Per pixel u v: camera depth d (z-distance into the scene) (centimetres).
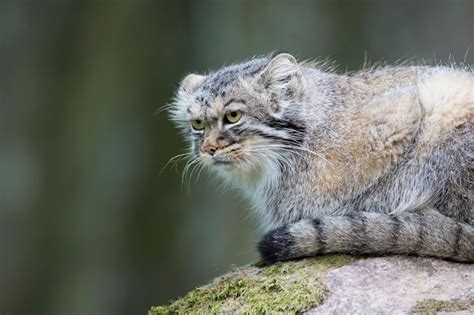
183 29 1659
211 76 862
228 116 815
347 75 861
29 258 1586
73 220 1591
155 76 1634
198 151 843
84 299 1570
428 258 723
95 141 1606
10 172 1606
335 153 793
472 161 743
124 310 1580
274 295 706
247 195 879
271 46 1617
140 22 1647
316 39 1630
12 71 1634
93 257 1586
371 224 733
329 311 672
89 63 1633
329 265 730
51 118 1625
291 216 819
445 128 760
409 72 832
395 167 776
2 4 1633
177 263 1578
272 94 810
